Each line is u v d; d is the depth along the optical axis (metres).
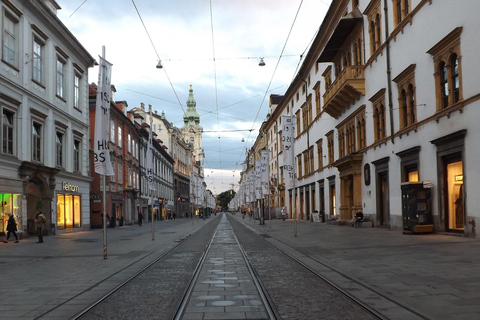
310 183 47.09
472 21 16.45
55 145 29.03
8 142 23.39
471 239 16.23
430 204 20.12
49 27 28.08
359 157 30.28
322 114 41.72
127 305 7.73
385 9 24.77
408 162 22.42
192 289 9.08
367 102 28.69
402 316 6.48
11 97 23.31
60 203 30.16
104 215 15.02
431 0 19.55
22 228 24.45
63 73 31.27
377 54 26.38
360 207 30.78
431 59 19.78
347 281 9.58
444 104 19.00
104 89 15.65
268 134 76.69
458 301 7.21
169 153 86.56
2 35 22.70
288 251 16.38
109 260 14.42
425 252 13.58
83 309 7.41
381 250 14.88
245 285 9.49
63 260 14.66
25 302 8.02
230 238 24.83
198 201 68.88
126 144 50.44
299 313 6.86
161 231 34.22
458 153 18.06
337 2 32.69
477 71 16.22
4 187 22.59
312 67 45.16
